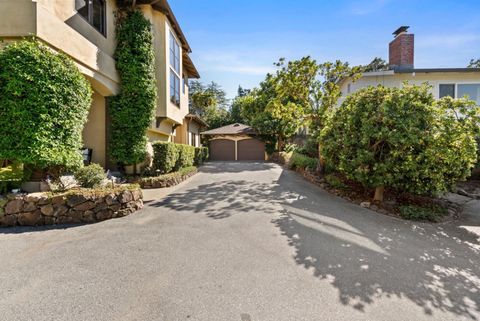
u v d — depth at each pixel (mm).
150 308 2750
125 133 10023
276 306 2832
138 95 10133
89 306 2764
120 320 2561
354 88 15328
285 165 17531
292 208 6949
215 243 4547
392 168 6785
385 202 7453
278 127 23094
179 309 2744
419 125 6559
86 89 7062
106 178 8141
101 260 3824
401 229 5664
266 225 5574
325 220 6035
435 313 2801
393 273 3670
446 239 5184
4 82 5559
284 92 12859
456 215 7027
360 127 7398
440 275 3672
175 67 13531
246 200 7750
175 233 5000
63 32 7105
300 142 23000
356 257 4156
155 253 4094
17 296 2916
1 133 5520
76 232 5000
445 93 14406
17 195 5453
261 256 4078
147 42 10445
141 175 10414
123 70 10000
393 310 2828
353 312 2771
